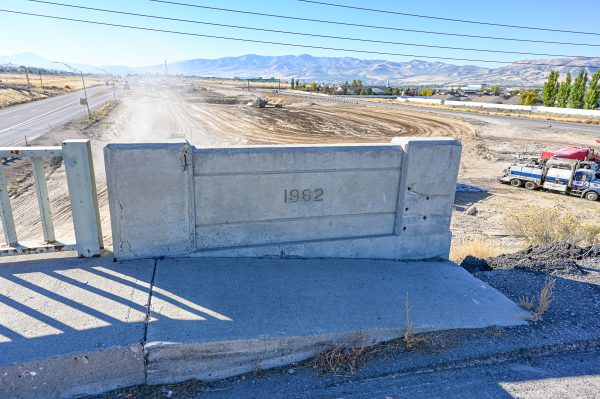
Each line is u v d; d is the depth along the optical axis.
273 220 4.92
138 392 3.10
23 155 4.20
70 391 3.04
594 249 6.73
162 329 3.34
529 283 5.26
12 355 2.94
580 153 23.69
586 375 3.48
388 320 3.86
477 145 37.66
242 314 3.69
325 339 3.54
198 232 4.70
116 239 4.42
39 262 4.39
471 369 3.51
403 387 3.24
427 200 5.51
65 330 3.24
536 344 3.78
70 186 4.29
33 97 71.94
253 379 3.31
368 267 5.10
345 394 3.15
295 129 43.44
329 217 5.16
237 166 4.62
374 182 5.24
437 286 4.74
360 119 53.00
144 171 4.32
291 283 4.41
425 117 56.50
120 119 43.66
